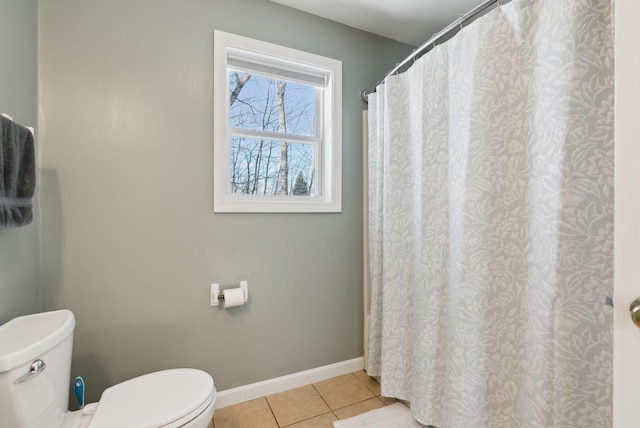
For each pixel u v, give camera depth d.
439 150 1.34
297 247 1.82
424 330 1.39
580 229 0.85
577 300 0.86
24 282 1.19
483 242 1.11
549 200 0.91
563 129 0.87
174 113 1.50
